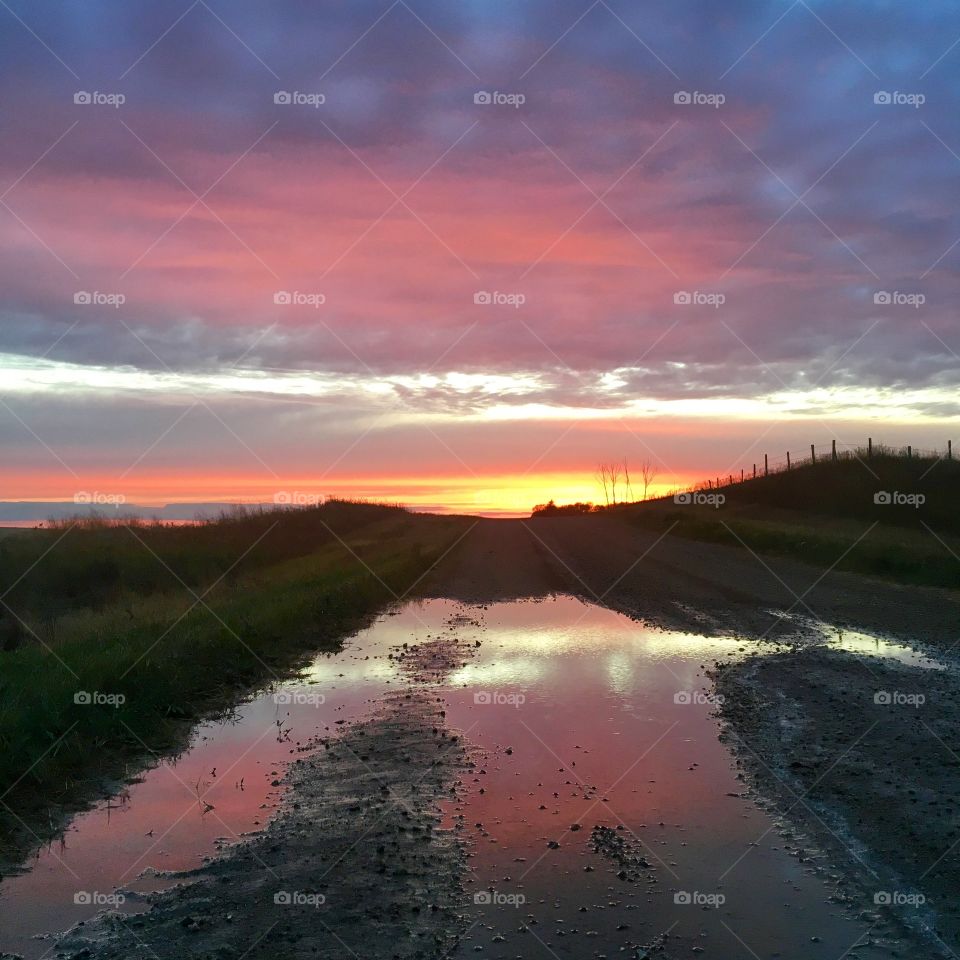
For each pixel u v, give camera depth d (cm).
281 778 767
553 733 880
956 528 3253
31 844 640
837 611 1641
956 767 722
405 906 518
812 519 4062
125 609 1700
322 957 462
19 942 493
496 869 566
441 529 5119
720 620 1596
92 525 2883
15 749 766
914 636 1366
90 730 859
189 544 2744
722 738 846
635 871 558
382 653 1356
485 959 455
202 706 1033
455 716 957
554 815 657
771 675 1114
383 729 913
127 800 727
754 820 636
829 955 454
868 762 747
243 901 532
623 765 771
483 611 1839
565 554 3325
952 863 548
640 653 1302
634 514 6181
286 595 1758
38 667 1088
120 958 470
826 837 599
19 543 2428
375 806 686
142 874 580
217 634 1270
